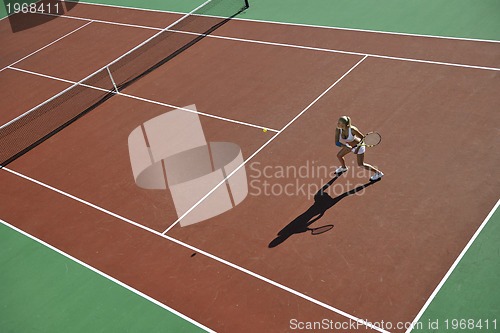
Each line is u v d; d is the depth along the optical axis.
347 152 10.55
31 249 10.77
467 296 8.24
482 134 11.38
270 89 14.34
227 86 14.88
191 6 20.31
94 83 16.53
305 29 16.97
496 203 9.71
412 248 9.17
